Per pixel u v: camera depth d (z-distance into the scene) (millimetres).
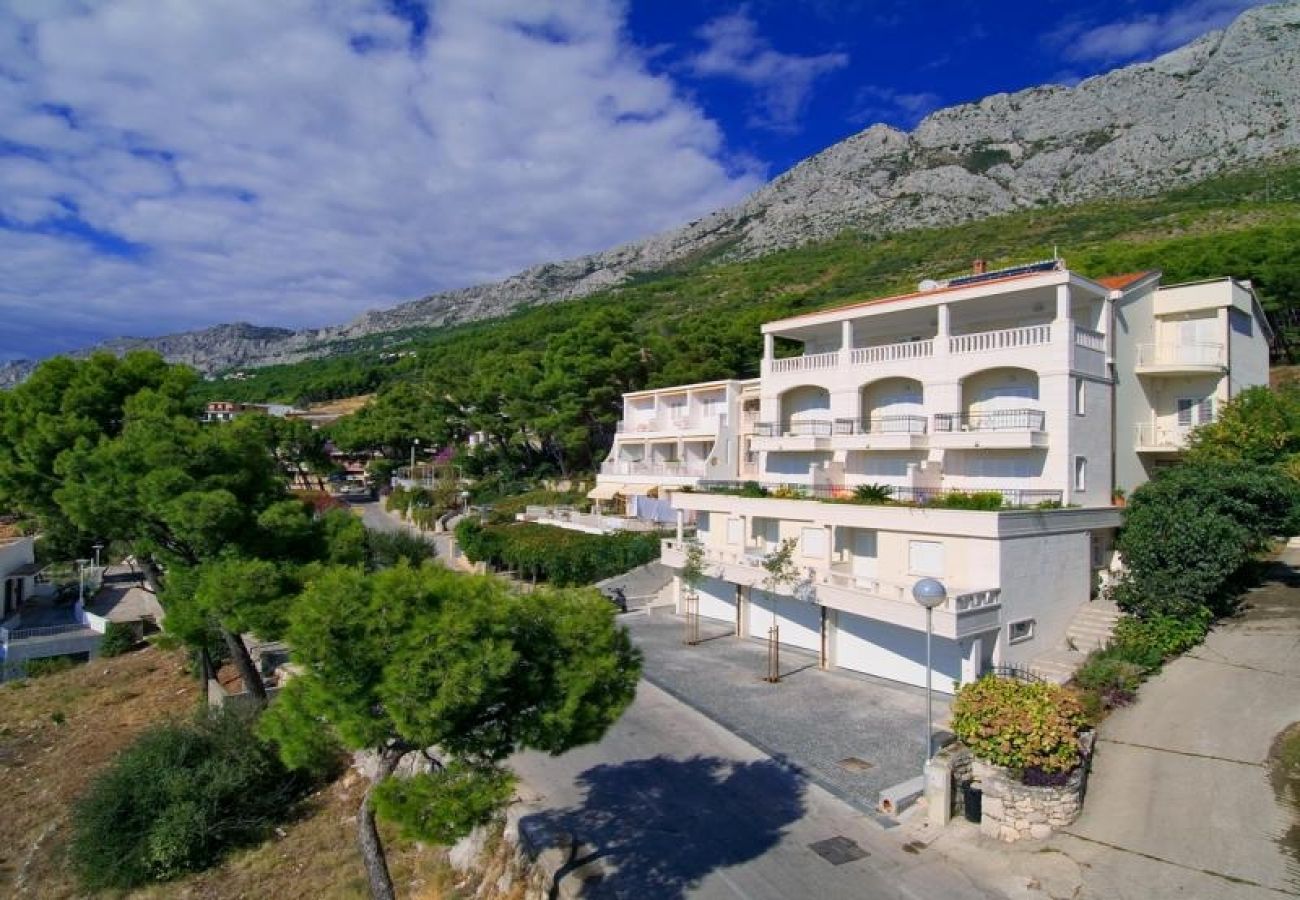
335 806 21188
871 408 33281
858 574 27188
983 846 14586
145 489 22797
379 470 93500
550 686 12953
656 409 55094
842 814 16375
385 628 11602
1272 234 58688
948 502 24609
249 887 17969
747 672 26609
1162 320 31250
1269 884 12445
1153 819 14523
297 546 24891
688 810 16828
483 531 50625
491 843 16672
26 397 32844
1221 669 20469
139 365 34156
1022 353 27312
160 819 19188
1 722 31078
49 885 19328
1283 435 27578
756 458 47438
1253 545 24516
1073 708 15398
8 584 43031
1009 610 22562
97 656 39719
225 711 23219
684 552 33188
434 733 11289
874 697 23750
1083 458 26906
